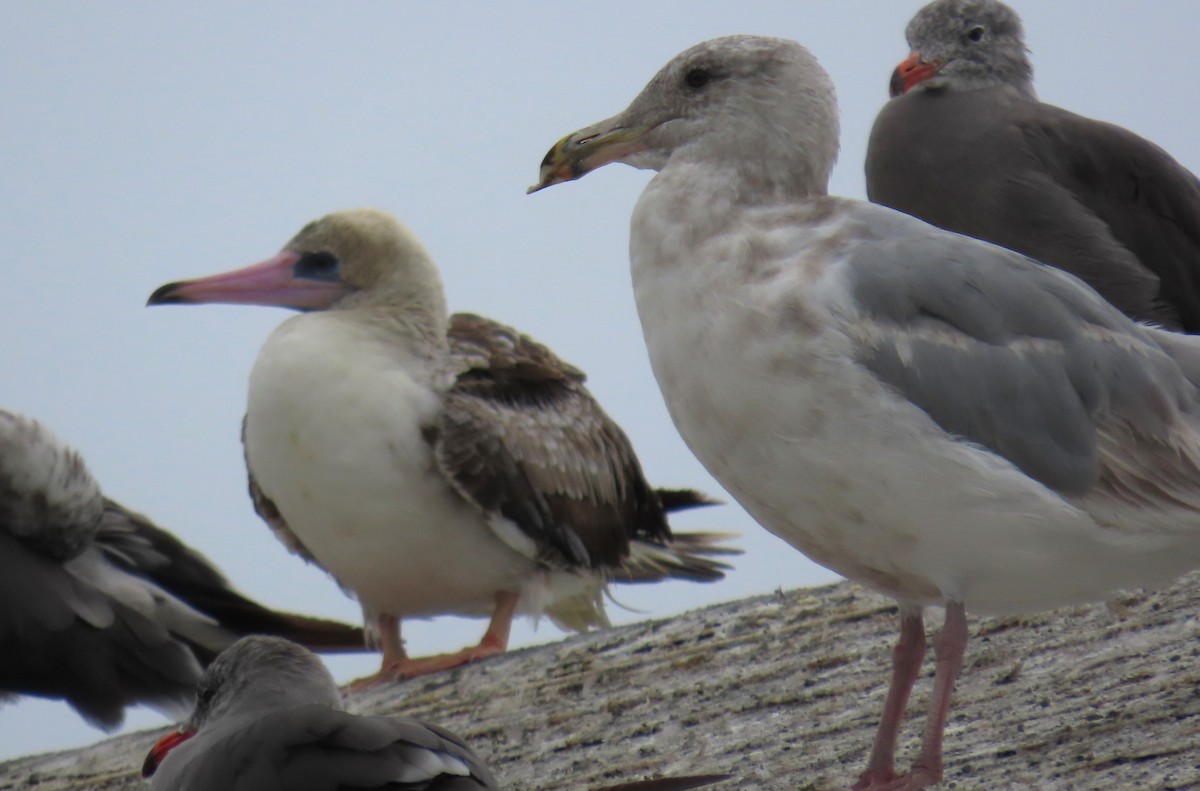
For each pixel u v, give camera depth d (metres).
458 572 16.62
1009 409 10.15
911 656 10.53
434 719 13.35
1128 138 16.19
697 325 10.39
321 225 17.06
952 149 16.17
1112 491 10.24
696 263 10.50
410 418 16.12
